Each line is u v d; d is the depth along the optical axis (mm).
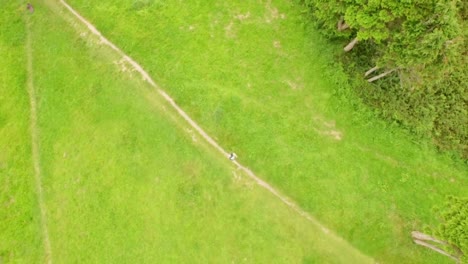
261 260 28953
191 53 33156
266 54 33094
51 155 32500
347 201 29422
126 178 31203
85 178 31656
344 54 32469
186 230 29906
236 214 29766
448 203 24656
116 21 34188
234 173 30406
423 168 30359
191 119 31594
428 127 30734
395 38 25891
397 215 29109
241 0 34594
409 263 28062
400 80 30750
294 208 29562
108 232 30672
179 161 30969
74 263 30672
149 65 32938
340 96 31703
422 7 24344
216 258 29297
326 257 28609
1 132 33250
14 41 34625
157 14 34281
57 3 35094
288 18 34000
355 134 31000
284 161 30344
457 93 31469
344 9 27641
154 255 29891
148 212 30516
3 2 35406
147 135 31656
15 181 32344
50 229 31406
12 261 31062
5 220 31750
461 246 22562
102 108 32562
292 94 32031
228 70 32656
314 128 31156
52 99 33312
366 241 28609
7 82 33938
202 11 34344
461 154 30609
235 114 31453
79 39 34062
